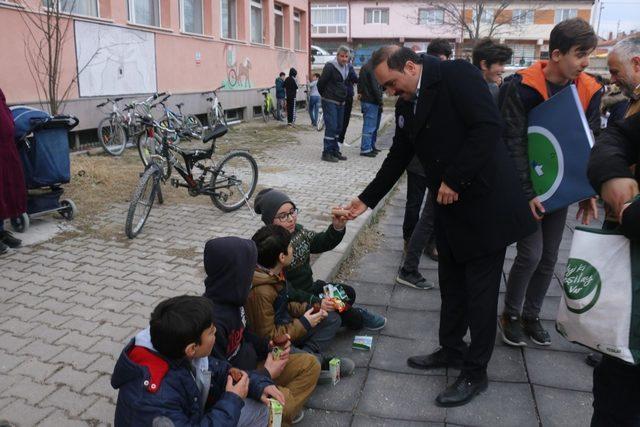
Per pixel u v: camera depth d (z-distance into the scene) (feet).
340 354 11.91
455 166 9.12
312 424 9.62
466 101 9.08
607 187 6.44
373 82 34.68
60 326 12.41
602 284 6.58
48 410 9.53
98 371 10.70
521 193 9.82
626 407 6.94
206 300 7.12
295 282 11.57
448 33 132.77
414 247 15.16
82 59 33.47
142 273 15.55
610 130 6.99
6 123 16.26
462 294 10.75
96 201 21.97
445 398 10.05
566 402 10.25
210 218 20.94
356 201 11.58
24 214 18.19
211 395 7.73
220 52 51.57
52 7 27.81
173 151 22.20
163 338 6.65
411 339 12.60
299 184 27.22
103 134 33.30
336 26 160.86
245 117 58.18
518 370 11.29
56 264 16.01
